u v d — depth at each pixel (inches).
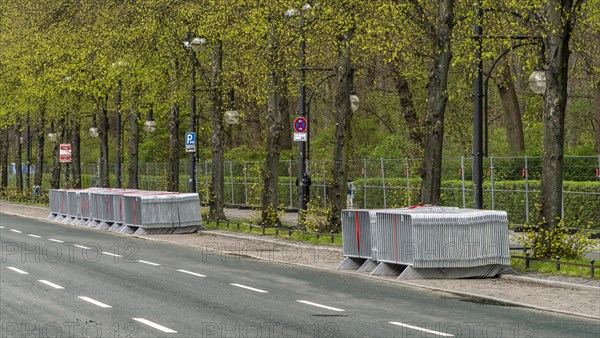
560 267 1250.6
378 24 1619.1
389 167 2405.3
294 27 1820.9
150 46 2353.6
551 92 1316.4
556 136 1312.7
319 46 1899.6
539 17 1346.0
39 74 2915.8
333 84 3245.6
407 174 2213.3
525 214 1993.1
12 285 1160.8
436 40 1507.1
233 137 4244.6
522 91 2839.6
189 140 2389.3
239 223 2097.7
